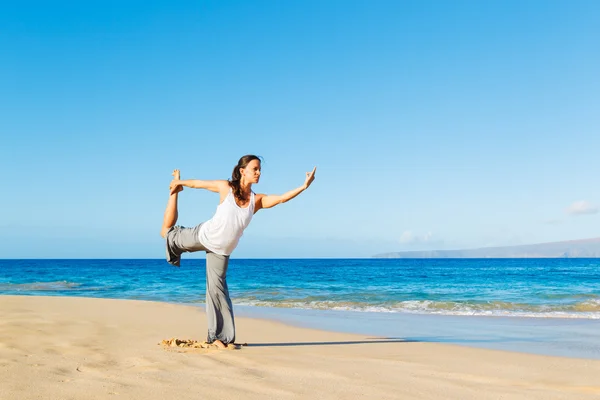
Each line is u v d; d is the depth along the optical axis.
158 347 5.73
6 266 81.56
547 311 13.08
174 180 5.53
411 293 20.03
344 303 15.34
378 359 5.55
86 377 3.95
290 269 66.44
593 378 4.75
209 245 5.53
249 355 5.35
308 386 3.91
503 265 90.62
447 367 5.21
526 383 4.44
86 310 11.01
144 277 39.69
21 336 6.37
